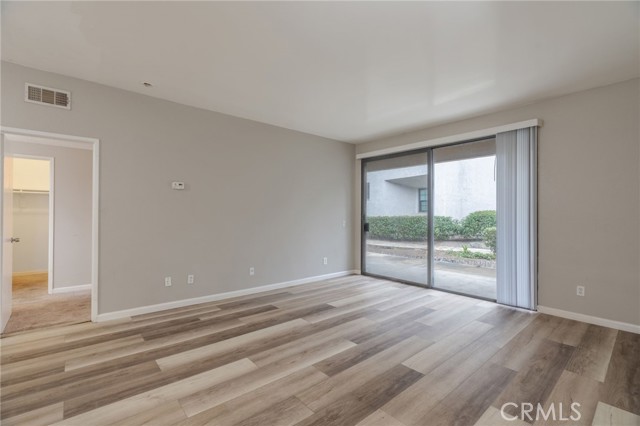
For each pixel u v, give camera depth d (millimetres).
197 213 4023
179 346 2727
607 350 2648
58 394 2002
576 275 3418
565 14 2139
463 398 1978
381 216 5684
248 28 2336
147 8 2104
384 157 5621
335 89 3441
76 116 3191
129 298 3504
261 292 4609
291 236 5055
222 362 2441
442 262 5242
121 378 2197
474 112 4133
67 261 4719
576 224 3422
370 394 2020
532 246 3703
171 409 1855
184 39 2490
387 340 2867
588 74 3027
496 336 2959
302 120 4559
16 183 6016
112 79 3227
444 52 2666
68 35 2432
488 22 2242
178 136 3869
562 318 3465
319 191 5473
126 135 3492
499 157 4012
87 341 2822
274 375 2248
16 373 2260
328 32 2385
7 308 3221
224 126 4277
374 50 2639
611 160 3203
